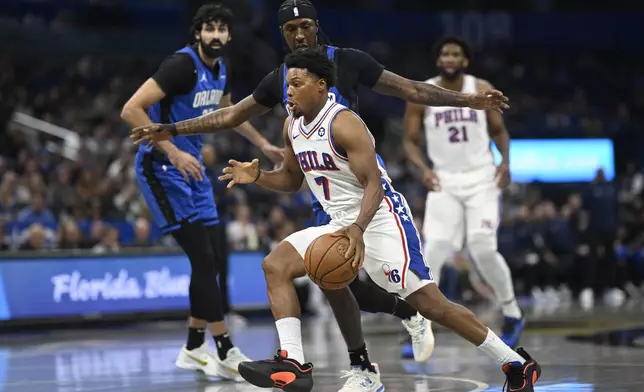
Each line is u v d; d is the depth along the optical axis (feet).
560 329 77.10
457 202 62.90
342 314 42.55
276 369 36.55
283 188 42.39
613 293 130.62
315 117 38.40
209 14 52.13
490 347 38.83
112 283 90.07
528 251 133.18
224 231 89.61
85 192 113.60
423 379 48.16
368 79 43.34
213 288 52.49
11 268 85.61
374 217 39.01
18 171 125.18
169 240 104.12
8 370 57.77
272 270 38.83
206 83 52.95
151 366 58.75
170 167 52.90
